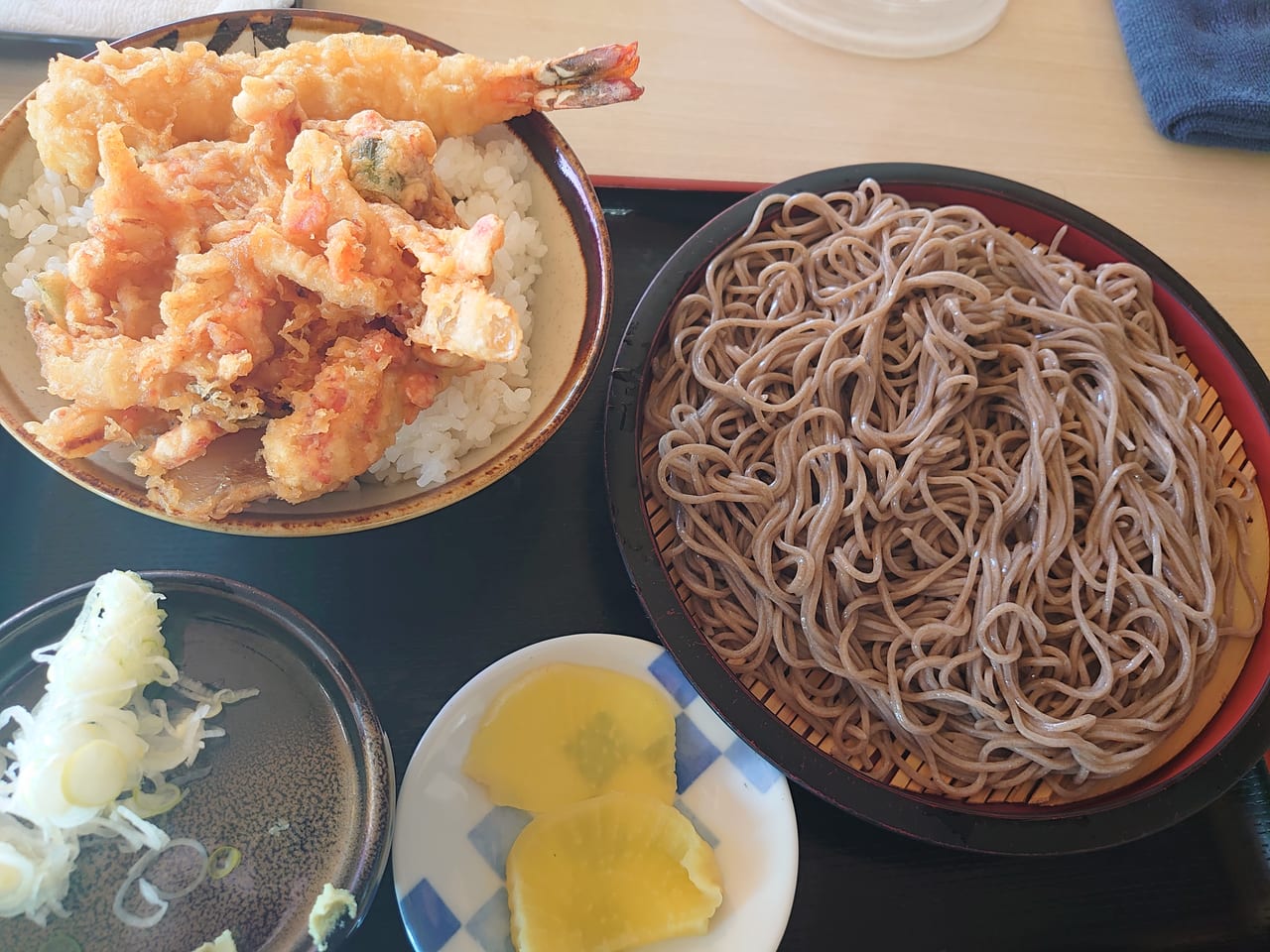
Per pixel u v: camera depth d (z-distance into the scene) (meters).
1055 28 0.47
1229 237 0.43
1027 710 0.29
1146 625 0.32
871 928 0.28
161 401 0.24
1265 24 0.46
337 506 0.26
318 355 0.26
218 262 0.25
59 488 0.30
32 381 0.26
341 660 0.25
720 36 0.43
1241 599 0.32
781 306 0.34
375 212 0.26
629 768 0.28
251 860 0.24
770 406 0.32
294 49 0.28
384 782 0.24
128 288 0.25
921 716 0.30
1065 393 0.33
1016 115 0.44
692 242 0.35
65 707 0.23
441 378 0.28
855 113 0.42
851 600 0.31
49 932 0.22
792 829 0.27
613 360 0.35
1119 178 0.43
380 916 0.26
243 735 0.25
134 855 0.23
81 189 0.28
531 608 0.31
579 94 0.30
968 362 0.33
